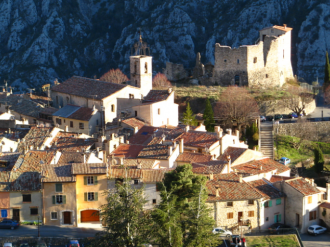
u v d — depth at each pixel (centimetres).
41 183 18662
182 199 17250
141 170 19100
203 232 16025
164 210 15975
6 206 18700
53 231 18150
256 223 19288
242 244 17412
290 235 18625
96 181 18750
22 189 18638
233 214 19112
